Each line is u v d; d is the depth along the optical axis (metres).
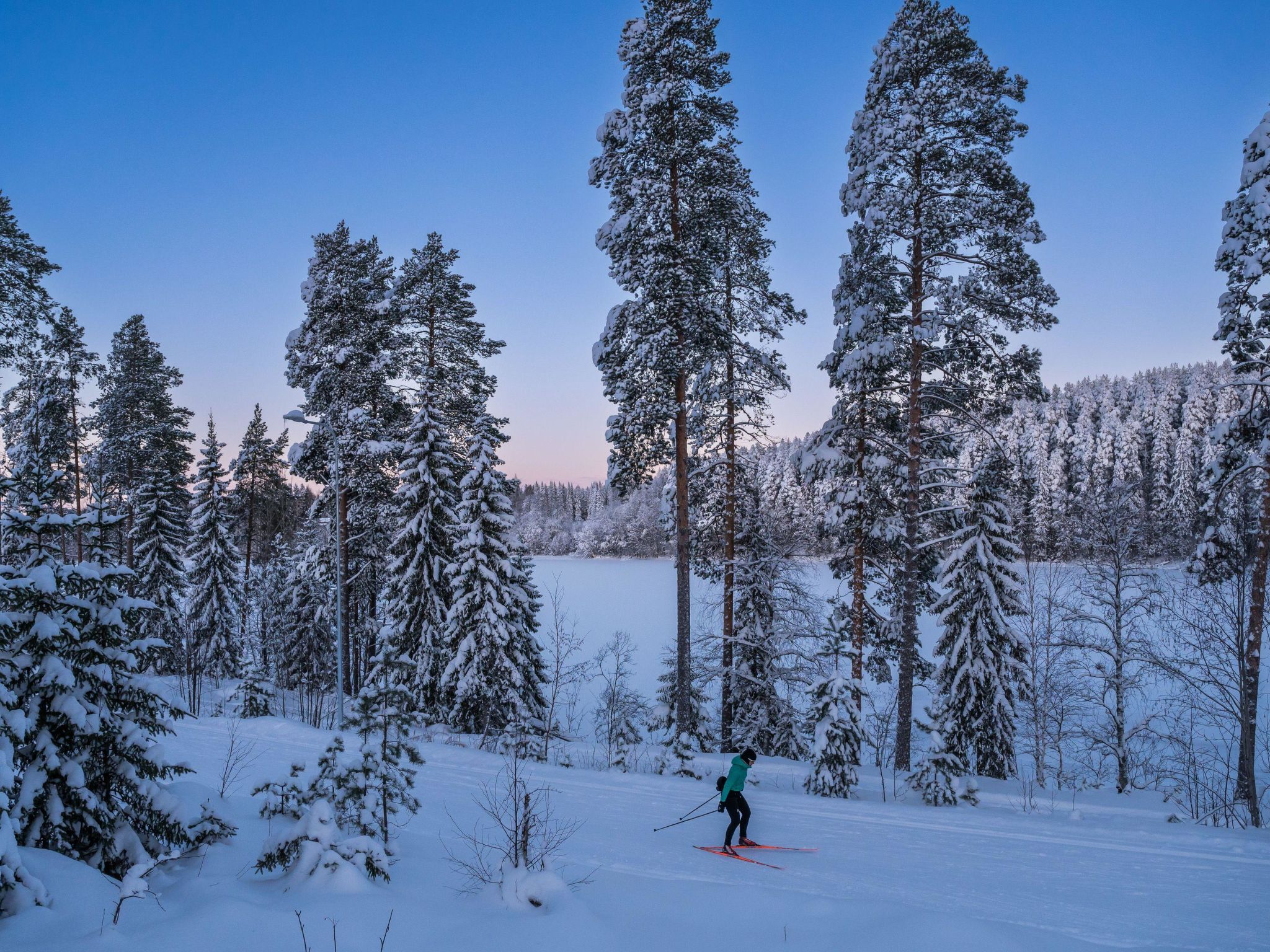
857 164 16.88
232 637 37.66
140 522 32.22
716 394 20.89
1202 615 17.00
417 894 7.12
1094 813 12.95
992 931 6.15
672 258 17.02
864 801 13.66
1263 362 14.97
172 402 34.34
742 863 9.12
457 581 20.94
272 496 42.84
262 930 5.71
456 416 25.88
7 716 6.08
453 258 25.55
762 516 23.09
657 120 16.97
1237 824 14.47
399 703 8.33
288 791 8.36
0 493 6.91
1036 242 15.09
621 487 18.73
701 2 16.92
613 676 34.34
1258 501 16.08
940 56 15.56
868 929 6.43
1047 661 19.56
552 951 5.93
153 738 7.66
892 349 15.84
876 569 19.81
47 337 19.81
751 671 22.48
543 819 11.09
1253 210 14.29
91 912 5.77
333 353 24.08
